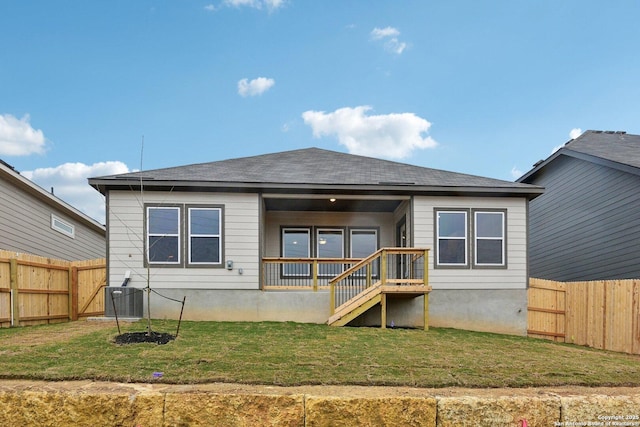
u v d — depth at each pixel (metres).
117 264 9.22
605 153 11.56
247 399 3.91
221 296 9.40
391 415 3.93
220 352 5.51
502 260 9.98
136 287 9.09
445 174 11.00
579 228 12.25
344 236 11.97
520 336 9.34
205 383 4.27
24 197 11.41
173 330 7.34
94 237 17.02
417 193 9.93
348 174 10.56
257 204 9.67
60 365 4.71
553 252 13.60
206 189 9.53
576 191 12.44
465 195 10.05
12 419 3.87
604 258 11.10
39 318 8.49
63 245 13.98
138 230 9.31
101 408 3.87
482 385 4.45
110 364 4.78
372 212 12.09
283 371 4.70
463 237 9.98
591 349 8.34
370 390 4.20
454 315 9.73
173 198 9.48
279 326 8.30
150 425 3.86
